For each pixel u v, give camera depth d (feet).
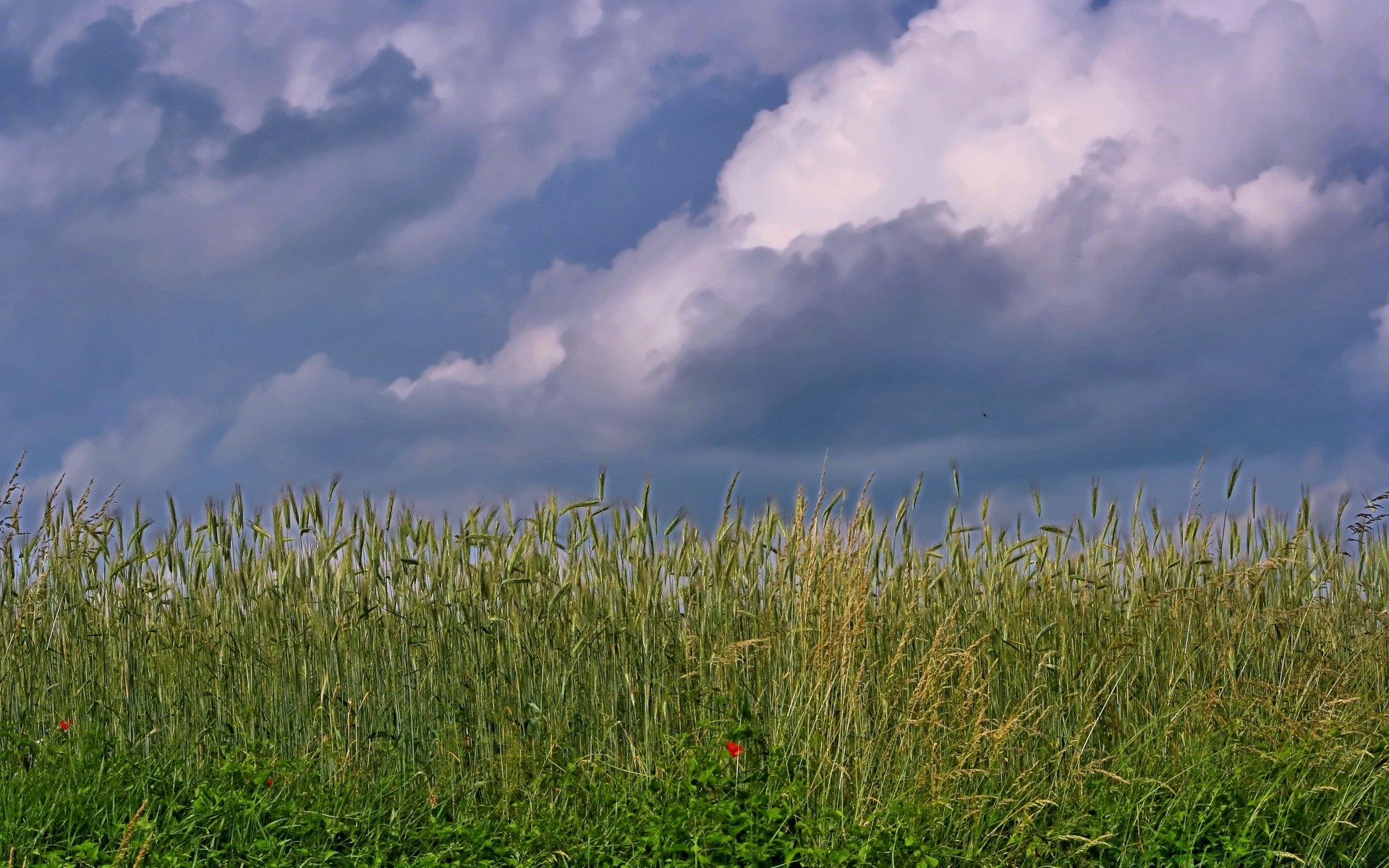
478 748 21.27
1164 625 22.34
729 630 20.76
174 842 16.16
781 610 20.35
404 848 17.35
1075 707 20.31
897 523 22.63
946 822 16.24
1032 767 17.65
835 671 18.31
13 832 15.74
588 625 22.29
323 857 16.34
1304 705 20.57
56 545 22.61
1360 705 19.69
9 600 22.36
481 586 22.39
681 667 21.40
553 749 20.13
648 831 16.15
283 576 23.29
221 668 22.67
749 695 19.74
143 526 23.27
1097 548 24.40
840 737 17.44
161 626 22.89
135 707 22.08
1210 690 19.61
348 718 21.47
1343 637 23.98
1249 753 18.43
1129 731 19.77
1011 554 23.81
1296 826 16.53
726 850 15.24
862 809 16.53
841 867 14.58
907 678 19.02
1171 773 18.02
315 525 23.43
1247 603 22.16
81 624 22.70
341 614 22.65
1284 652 22.41
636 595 22.18
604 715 20.98
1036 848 15.38
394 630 22.80
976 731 17.24
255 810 17.16
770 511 22.04
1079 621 22.21
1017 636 21.95
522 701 21.75
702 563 22.18
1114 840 16.25
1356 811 17.22
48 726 21.42
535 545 23.00
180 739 21.44
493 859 16.43
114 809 17.16
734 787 17.21
